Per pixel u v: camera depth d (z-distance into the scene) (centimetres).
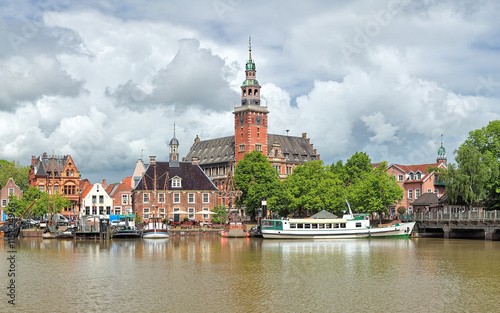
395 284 6022
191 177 16325
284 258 8169
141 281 6244
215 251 9219
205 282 6166
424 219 12688
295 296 5444
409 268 7112
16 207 15850
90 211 16275
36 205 15575
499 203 11662
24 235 13288
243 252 9031
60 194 17300
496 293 5556
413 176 16138
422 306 5053
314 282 6147
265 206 13838
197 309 4969
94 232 12144
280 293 5575
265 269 7069
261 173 15238
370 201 12988
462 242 10894
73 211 17988
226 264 7538
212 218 15288
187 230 13638
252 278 6406
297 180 14125
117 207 16662
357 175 15525
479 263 7544
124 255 8662
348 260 7906
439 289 5747
